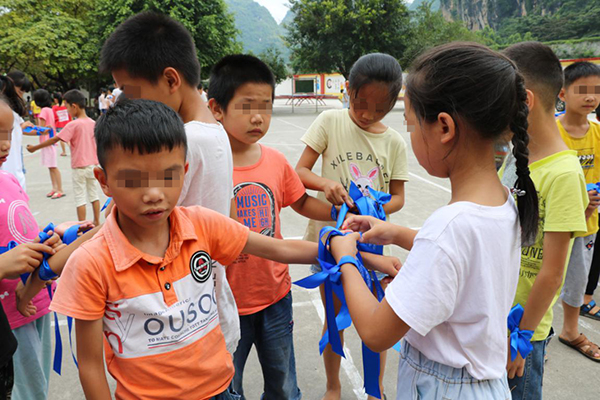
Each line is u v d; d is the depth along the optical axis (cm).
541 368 181
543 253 165
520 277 182
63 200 663
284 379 207
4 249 161
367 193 228
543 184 168
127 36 146
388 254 240
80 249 113
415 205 607
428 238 104
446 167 113
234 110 186
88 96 2867
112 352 121
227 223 137
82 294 111
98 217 557
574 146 275
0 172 172
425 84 107
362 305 115
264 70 188
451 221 103
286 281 203
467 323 111
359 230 162
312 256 148
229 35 2428
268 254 144
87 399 116
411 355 124
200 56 2298
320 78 3678
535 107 171
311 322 329
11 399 168
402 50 2770
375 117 221
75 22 2386
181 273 122
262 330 199
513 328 156
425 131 110
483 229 105
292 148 1120
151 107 109
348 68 2877
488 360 114
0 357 134
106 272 112
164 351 120
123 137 101
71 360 281
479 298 107
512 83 103
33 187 745
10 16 2339
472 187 110
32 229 175
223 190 158
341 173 231
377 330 108
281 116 2348
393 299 105
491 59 104
